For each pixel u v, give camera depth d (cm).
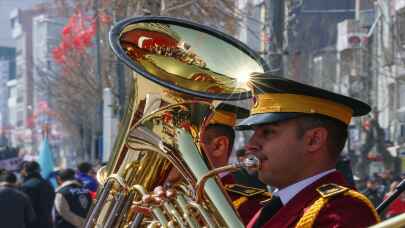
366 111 724
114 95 3762
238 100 767
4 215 2350
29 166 2630
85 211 2280
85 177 2772
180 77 797
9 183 2386
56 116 10094
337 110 711
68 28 5944
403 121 4769
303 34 4828
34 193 2588
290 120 710
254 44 3669
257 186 1241
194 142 759
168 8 2706
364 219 677
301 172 714
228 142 947
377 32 4681
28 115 15375
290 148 710
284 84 706
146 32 812
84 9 5619
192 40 819
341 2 6306
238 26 3359
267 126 719
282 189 724
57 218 2295
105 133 3578
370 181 2505
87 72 6675
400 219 518
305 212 697
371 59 4684
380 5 4356
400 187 830
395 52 4456
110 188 803
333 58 5112
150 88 779
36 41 15800
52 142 12150
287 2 2848
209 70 806
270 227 715
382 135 4125
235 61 809
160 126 771
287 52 2466
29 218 2402
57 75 8625
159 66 802
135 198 791
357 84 4684
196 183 723
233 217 682
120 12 3322
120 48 777
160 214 718
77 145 9544
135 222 761
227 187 903
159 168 784
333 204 686
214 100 769
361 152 4103
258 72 760
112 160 816
